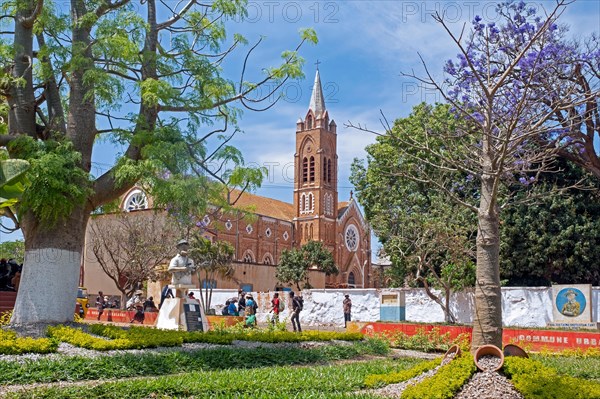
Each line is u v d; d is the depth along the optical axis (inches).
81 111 717.9
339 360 696.4
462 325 938.7
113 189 702.5
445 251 1277.1
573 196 1300.4
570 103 496.4
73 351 556.4
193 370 538.6
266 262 3166.8
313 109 3676.2
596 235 1304.1
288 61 752.3
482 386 359.9
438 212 1310.3
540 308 1094.4
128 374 502.0
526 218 1334.9
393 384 436.1
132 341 594.2
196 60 743.1
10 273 952.3
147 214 1716.3
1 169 314.3
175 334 661.9
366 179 1612.9
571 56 658.8
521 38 595.2
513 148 444.8
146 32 704.4
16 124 711.1
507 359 381.1
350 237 3703.3
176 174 635.5
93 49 677.3
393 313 1114.7
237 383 432.1
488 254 418.3
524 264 1350.9
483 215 426.0
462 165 519.8
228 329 847.1
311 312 1434.5
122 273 1847.9
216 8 750.5
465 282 1188.5
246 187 692.1
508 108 580.1
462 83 572.1
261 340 733.9
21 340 548.7
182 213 659.4
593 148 880.9
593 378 550.3
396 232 1382.9
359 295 1369.3
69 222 684.7
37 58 737.0
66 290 679.7
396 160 1402.6
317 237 3459.6
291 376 477.1
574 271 1336.1
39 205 627.5
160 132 673.6
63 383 456.4
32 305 662.5
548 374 372.2
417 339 866.8
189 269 823.7
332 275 3201.3
